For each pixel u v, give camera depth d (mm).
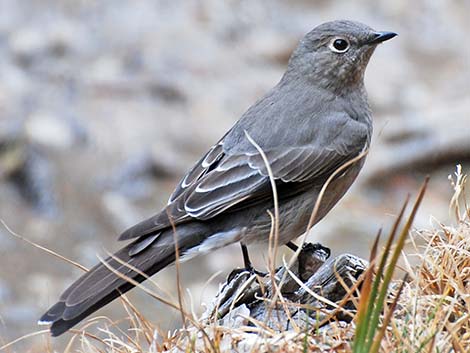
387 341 6379
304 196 9188
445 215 15430
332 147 9305
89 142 16078
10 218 14672
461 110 17188
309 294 7703
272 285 7160
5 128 15820
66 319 7531
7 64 17594
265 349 6477
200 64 18109
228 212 8914
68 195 15188
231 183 8938
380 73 18688
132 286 8031
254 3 19594
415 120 17188
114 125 16500
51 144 15852
